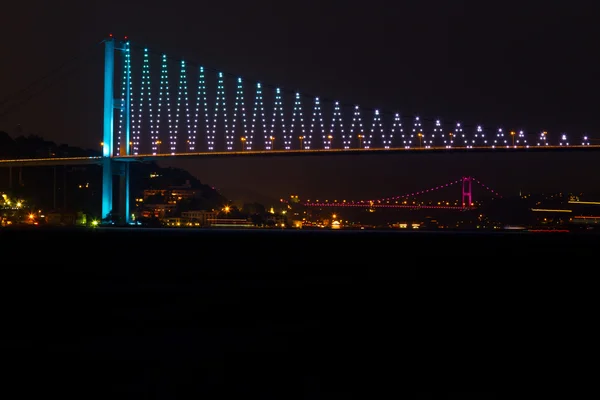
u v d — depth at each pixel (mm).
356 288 21141
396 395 10062
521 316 16109
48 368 11078
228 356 11758
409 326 14539
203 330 13906
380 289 20953
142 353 11938
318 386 10398
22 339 13062
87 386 10297
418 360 11695
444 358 11852
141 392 10047
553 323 15172
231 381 10500
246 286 21641
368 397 10016
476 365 11469
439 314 16234
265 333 13555
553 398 10062
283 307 16953
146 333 13578
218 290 20609
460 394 10164
